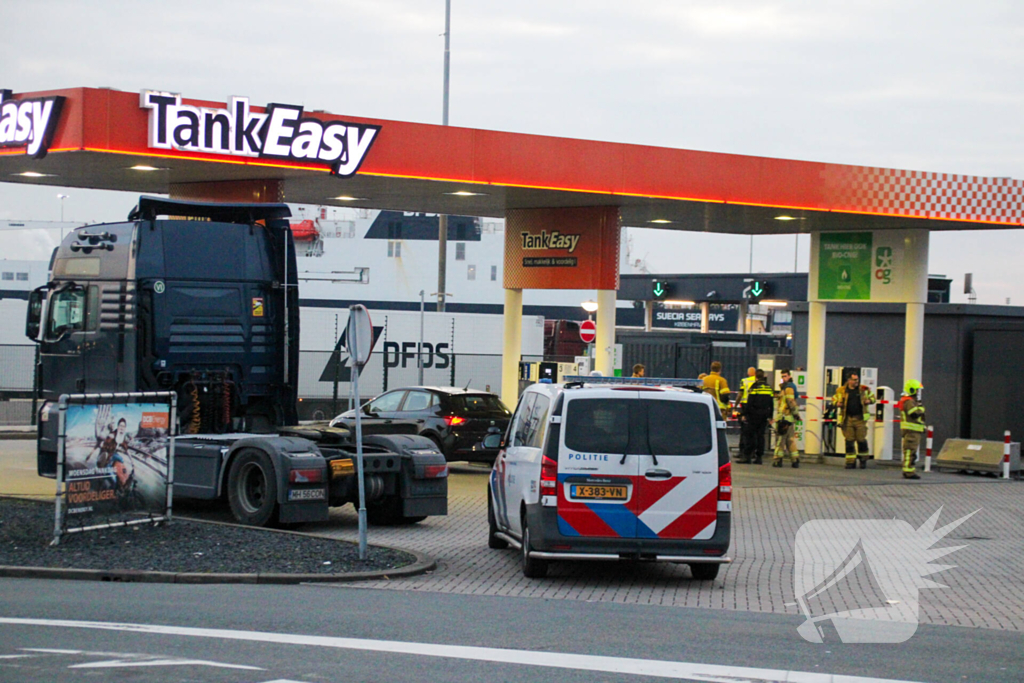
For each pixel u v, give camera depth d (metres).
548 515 10.72
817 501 18.02
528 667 7.05
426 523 15.16
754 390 23.80
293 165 18.36
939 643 8.34
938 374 27.84
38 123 17.23
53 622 8.27
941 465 23.20
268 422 16.22
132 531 12.62
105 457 12.39
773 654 7.66
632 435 10.81
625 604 9.88
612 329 23.38
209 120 17.67
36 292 16.83
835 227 25.30
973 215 23.55
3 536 12.15
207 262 15.65
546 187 20.50
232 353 15.73
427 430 20.12
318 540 12.56
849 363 29.58
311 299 58.25
